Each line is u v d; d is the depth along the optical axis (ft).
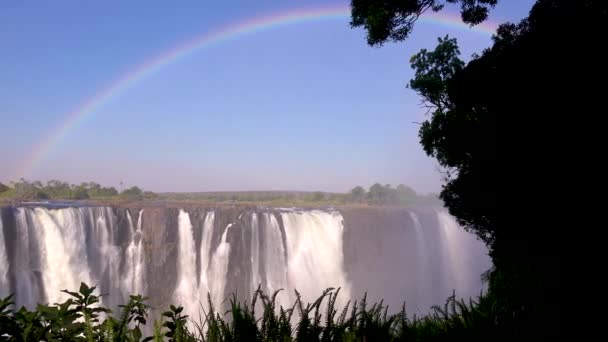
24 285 88.84
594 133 20.13
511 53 25.40
